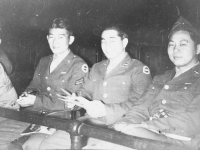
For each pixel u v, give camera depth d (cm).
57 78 226
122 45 196
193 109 152
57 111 206
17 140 193
